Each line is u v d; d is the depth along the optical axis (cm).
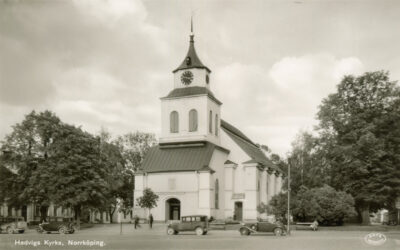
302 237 3662
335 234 4056
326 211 5050
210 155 6762
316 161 6394
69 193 5434
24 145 5822
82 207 5688
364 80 5775
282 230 3969
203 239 3491
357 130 5575
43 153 5819
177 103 7400
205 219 4162
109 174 6538
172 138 7325
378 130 5653
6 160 5772
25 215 7194
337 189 5819
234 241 3275
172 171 6669
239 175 7381
